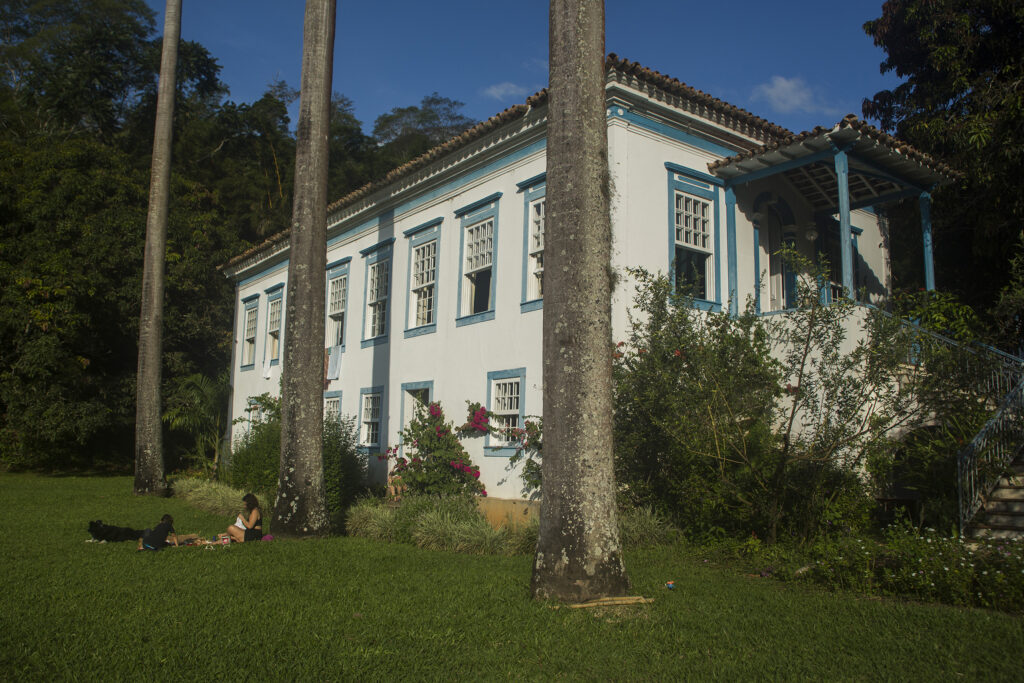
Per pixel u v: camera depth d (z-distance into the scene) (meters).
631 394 10.45
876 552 7.48
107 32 38.16
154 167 18.11
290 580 7.46
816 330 9.24
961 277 18.53
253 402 24.19
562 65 7.24
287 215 38.81
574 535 6.59
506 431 13.09
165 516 9.72
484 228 15.20
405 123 59.25
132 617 5.85
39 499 16.19
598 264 6.93
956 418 9.52
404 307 17.48
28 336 22.72
